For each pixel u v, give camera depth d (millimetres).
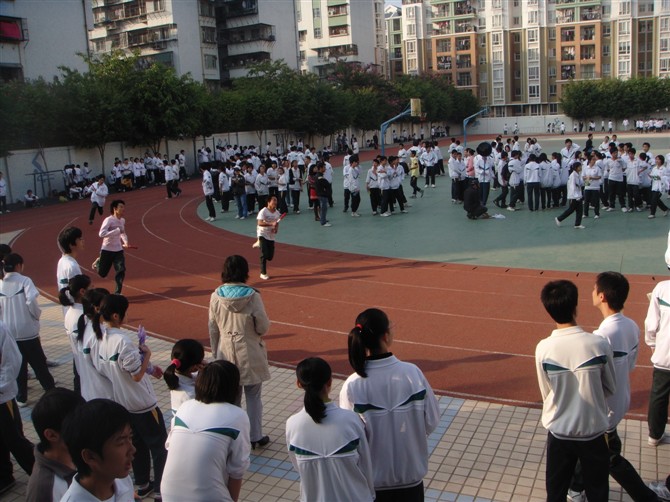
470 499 5273
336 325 10367
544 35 90375
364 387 4117
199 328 10703
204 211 24906
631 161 19203
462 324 10000
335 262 14883
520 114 94312
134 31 65312
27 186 32875
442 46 96562
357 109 64750
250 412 6363
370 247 16344
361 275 13508
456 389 7637
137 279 14430
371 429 4102
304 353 9195
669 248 7531
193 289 13297
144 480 5699
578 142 57438
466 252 15070
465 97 89688
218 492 3865
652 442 5922
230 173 24547
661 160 17781
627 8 84562
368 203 24719
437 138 83688
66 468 3492
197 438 3900
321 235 18391
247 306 6223
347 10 84438
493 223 18734
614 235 15992
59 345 10078
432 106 78562
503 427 6562
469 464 5840
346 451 3814
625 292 4918
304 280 13375
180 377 5145
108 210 27047
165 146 43062
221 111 47844
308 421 3879
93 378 5602
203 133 45438
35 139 33719
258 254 16375
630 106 80750
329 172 23109
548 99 91812
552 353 4445
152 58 64438
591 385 4352
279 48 74750
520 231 17234
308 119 55188
